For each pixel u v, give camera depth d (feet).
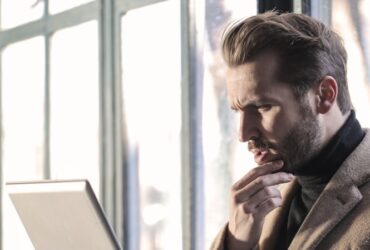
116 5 12.35
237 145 10.44
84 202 4.97
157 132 11.78
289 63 4.99
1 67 15.39
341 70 5.21
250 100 5.08
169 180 11.59
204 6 10.78
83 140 13.19
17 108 15.06
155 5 11.78
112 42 12.40
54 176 13.84
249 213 5.32
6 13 15.25
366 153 5.08
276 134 5.04
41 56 14.25
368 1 8.10
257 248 5.55
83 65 13.17
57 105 13.79
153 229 11.80
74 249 5.25
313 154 5.07
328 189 4.99
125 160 12.25
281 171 5.25
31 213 5.41
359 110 8.10
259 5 8.58
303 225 5.00
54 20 13.82
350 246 4.73
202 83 10.83
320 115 5.07
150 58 11.89
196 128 10.88
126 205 12.21
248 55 5.06
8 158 15.31
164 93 11.67
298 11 8.25
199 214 10.82
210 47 10.72
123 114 12.28
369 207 4.81
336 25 8.32
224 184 10.59
